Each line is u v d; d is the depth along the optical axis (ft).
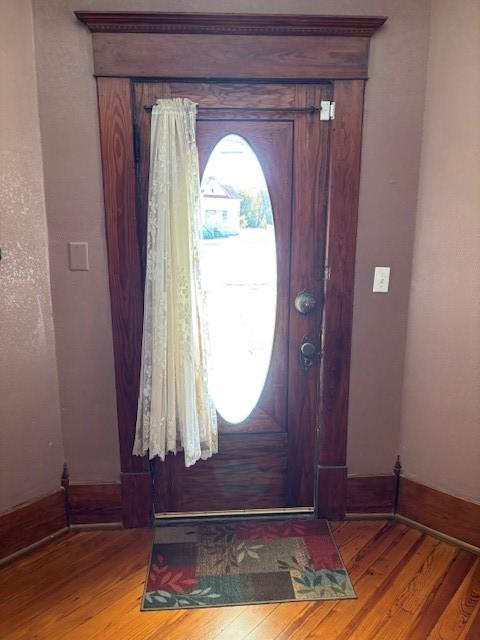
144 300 6.51
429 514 7.01
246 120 6.34
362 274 6.75
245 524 7.23
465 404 6.53
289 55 6.09
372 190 6.53
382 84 6.25
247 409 7.11
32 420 6.54
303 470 7.31
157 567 6.34
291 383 7.07
